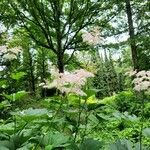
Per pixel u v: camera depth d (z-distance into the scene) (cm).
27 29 2381
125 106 1207
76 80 378
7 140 371
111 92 2128
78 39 2398
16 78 461
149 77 402
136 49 2120
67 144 360
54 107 516
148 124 832
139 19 2141
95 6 2367
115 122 829
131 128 782
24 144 369
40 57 3803
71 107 517
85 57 503
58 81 387
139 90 409
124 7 2309
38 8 2327
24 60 3809
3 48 432
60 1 2427
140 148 382
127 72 440
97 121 472
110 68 2555
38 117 368
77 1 2369
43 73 4034
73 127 467
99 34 415
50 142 376
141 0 2158
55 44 2688
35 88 4056
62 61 2412
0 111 924
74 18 2384
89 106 466
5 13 2428
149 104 1137
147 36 2003
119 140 368
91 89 437
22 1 2312
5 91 813
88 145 379
